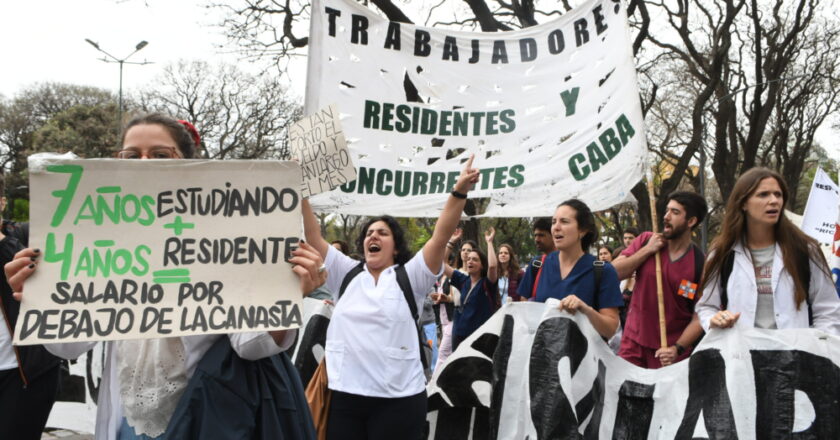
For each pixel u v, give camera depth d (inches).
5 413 121.5
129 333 86.6
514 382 166.1
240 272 90.5
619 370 159.0
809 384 135.6
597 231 177.2
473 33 235.5
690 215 182.4
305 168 147.5
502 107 230.5
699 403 145.1
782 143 1119.6
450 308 366.3
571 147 222.1
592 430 155.3
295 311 89.4
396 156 227.5
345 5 230.8
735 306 149.3
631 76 215.8
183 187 91.7
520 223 1267.2
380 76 230.2
